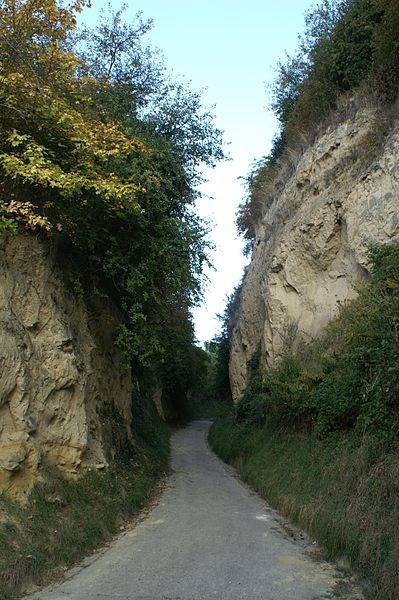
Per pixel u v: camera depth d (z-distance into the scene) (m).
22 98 9.09
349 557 7.53
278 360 17.28
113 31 16.25
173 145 15.69
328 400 11.84
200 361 45.78
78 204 10.41
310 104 21.45
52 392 9.25
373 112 16.67
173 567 7.53
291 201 20.48
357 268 14.95
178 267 12.81
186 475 17.50
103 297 12.64
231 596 6.37
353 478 8.91
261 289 23.67
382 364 8.61
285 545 8.87
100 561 7.82
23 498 7.85
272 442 16.16
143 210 10.81
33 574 6.75
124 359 13.93
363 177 14.81
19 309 8.98
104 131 10.34
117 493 10.70
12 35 9.68
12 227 8.24
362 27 18.47
